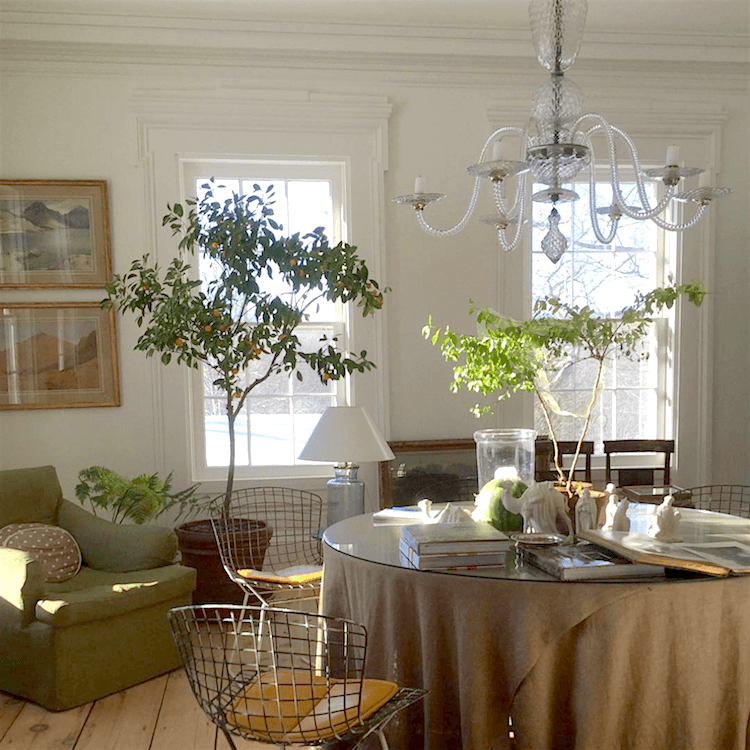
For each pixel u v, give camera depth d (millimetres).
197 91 4988
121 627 3578
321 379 4527
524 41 5008
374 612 2500
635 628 2246
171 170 4977
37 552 3883
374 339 5164
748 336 5488
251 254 4238
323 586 2803
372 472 5246
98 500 4422
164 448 5035
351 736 2178
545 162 2781
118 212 4969
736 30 5035
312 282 4309
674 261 5426
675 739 2291
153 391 5004
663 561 2285
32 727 3221
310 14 4762
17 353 4902
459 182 5227
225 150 5012
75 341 4949
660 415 5582
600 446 5535
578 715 2275
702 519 3104
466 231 5242
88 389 4969
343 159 5125
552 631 2250
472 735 2303
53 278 4910
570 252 5457
